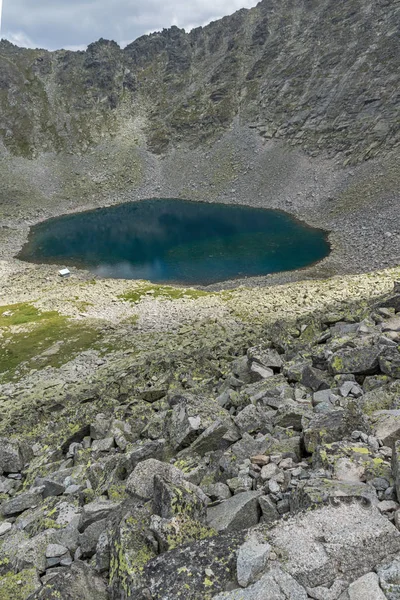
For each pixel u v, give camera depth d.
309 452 9.95
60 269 102.88
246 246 108.38
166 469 9.44
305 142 160.88
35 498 13.47
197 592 6.17
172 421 13.82
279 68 196.25
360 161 136.00
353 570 6.11
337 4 193.62
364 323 17.34
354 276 64.94
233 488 9.12
